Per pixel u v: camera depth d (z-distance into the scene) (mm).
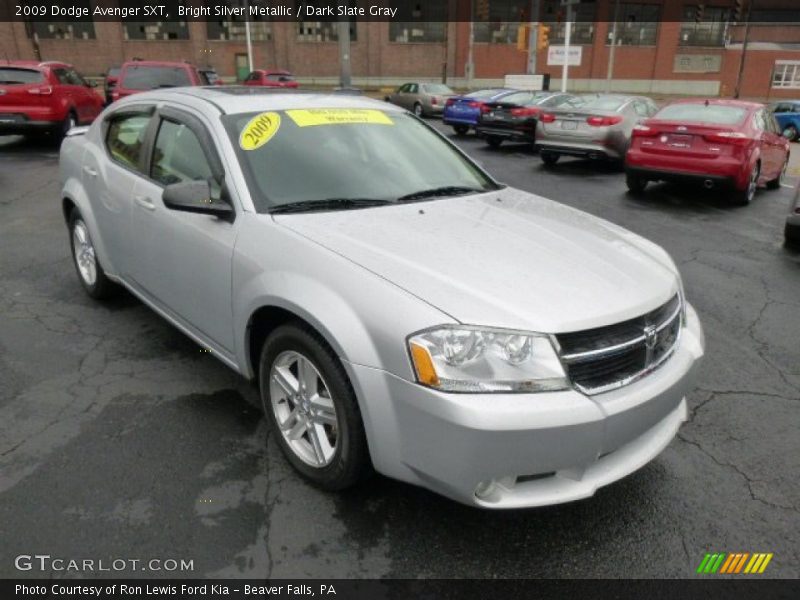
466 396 2170
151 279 3742
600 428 2254
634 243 3168
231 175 3076
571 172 12586
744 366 4180
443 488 2303
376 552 2471
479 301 2299
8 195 8781
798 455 3197
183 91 3875
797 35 47594
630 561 2471
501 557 2467
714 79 45594
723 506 2799
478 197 3512
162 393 3555
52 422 3246
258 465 2953
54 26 38375
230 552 2443
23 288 5117
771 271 6254
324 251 2625
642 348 2459
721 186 9195
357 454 2520
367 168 3428
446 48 41594
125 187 3857
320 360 2535
